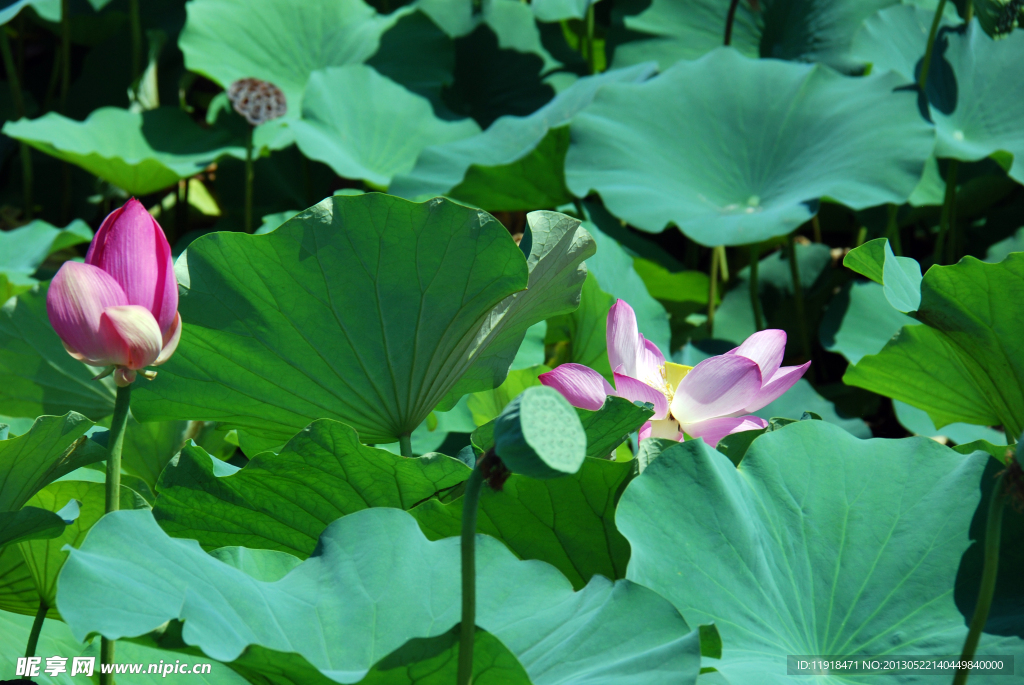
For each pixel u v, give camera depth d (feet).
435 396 10.65
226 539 10.39
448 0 27.07
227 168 24.62
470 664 9.07
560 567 10.23
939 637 9.67
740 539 9.80
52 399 11.52
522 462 8.89
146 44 26.76
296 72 25.31
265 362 10.48
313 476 10.13
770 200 16.22
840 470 10.05
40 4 26.43
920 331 11.37
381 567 9.62
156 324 9.53
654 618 9.41
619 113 17.42
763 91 17.94
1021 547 9.82
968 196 19.20
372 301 10.35
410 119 23.31
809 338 19.39
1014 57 19.15
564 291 10.75
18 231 19.39
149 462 11.59
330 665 9.33
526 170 17.61
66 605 9.13
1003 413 10.88
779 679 9.46
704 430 10.57
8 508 10.05
